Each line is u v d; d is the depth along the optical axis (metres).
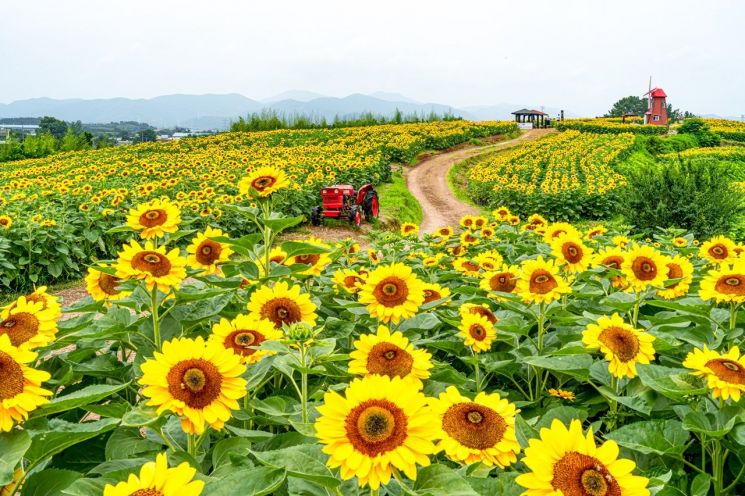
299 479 1.92
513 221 9.45
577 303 4.46
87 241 14.26
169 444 2.23
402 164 44.97
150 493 1.37
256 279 3.54
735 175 39.53
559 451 1.60
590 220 27.38
